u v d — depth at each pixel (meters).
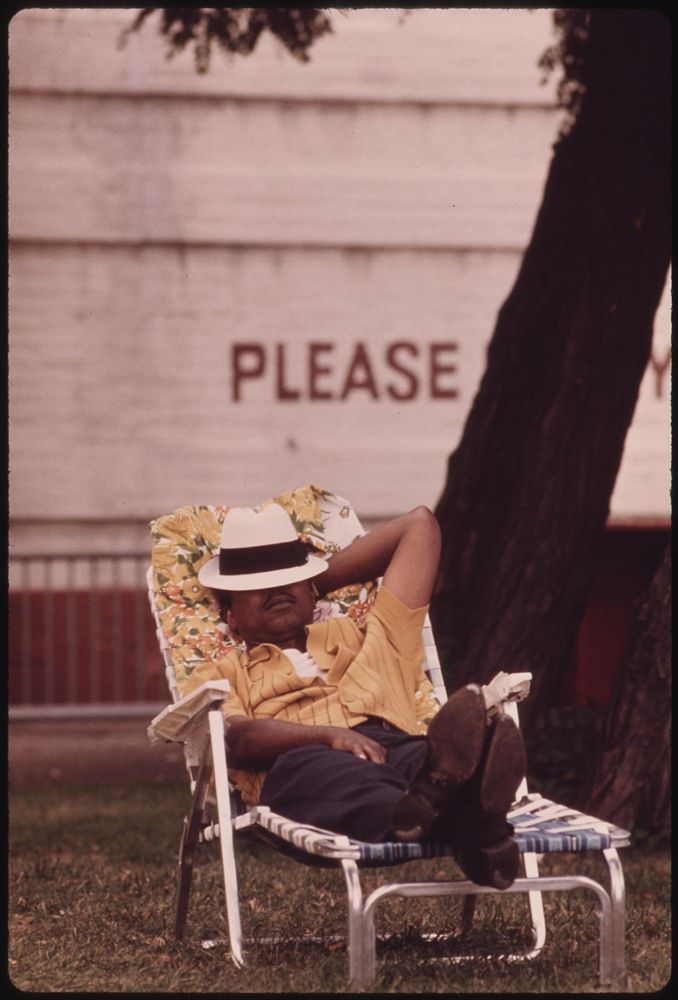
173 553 7.74
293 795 6.30
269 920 7.73
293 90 19.98
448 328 20.31
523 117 20.27
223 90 19.91
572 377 11.40
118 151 19.78
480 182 20.27
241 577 7.26
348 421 20.22
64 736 17.98
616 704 10.23
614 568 18.97
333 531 8.01
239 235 20.00
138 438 19.92
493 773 5.46
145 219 19.86
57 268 19.75
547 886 5.90
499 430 11.63
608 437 11.47
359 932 5.66
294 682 7.02
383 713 6.99
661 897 8.56
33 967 6.79
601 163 11.20
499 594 11.47
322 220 20.12
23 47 19.55
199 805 6.94
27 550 19.64
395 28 20.08
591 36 11.27
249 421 20.08
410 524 7.51
